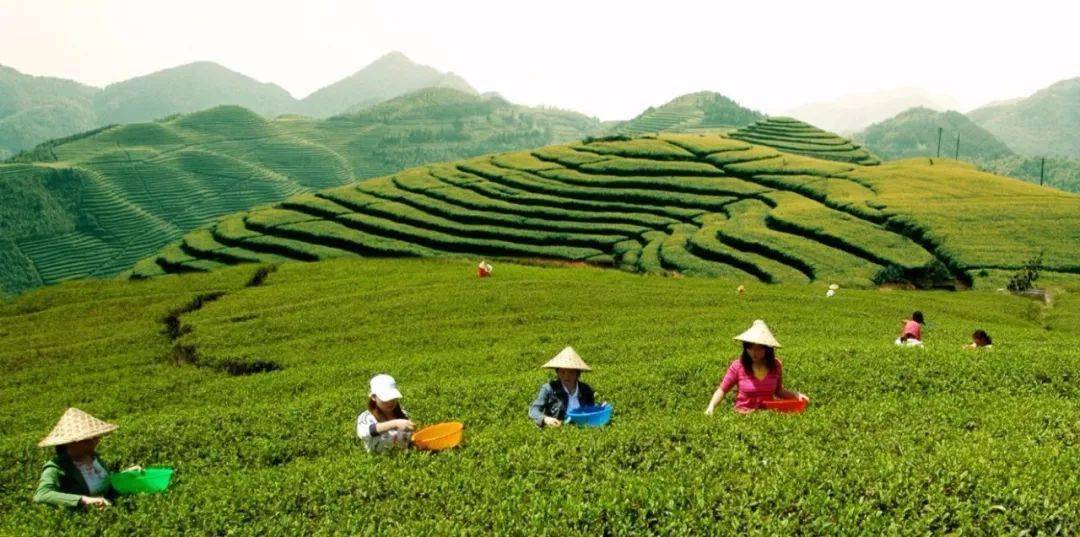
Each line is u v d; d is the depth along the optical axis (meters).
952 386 19.11
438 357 35.03
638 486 11.36
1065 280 88.94
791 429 13.86
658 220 127.94
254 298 60.16
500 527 10.69
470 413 20.59
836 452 12.41
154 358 44.22
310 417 21.36
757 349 15.43
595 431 14.47
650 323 45.38
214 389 32.62
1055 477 10.77
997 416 14.89
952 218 111.62
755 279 97.62
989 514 9.99
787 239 109.12
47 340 51.25
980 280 91.44
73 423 13.12
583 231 126.00
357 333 45.53
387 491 12.51
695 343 34.81
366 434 14.38
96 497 13.01
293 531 11.44
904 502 10.40
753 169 151.50
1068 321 60.41
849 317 48.47
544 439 14.33
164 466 17.94
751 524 10.05
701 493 10.87
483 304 53.50
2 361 45.31
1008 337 38.31
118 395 34.06
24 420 29.91
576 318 48.50
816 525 9.97
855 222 114.94
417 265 77.00
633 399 20.23
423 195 153.88
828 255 101.62
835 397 18.72
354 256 127.88
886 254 100.69
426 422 19.98
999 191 129.50
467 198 146.62
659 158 164.88
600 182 148.75
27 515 13.01
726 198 136.25
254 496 12.90
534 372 26.88
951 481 10.88
